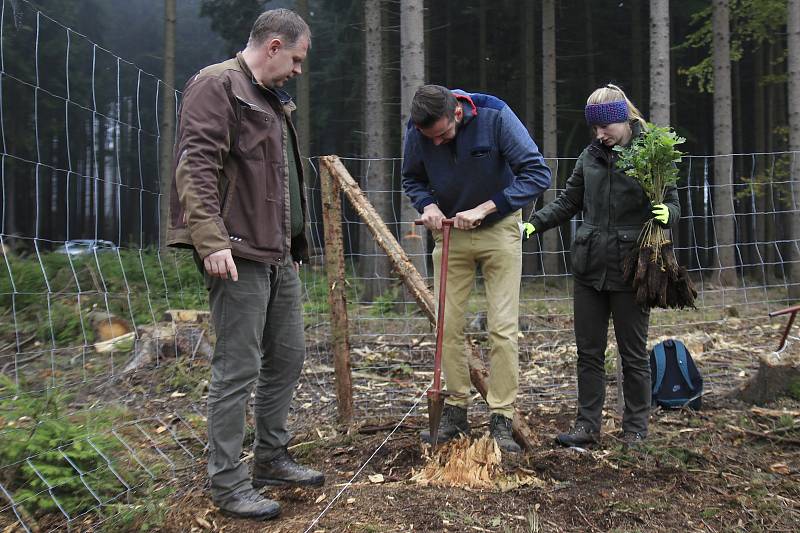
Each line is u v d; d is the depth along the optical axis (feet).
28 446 9.05
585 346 10.93
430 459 9.63
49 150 55.83
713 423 11.88
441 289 9.60
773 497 8.63
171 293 23.06
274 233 8.38
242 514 8.16
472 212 9.75
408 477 9.53
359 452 10.63
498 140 10.05
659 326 21.02
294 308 9.28
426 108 9.33
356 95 59.82
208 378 14.89
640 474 9.38
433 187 10.55
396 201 44.70
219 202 8.01
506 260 10.28
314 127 67.72
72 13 61.41
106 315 18.44
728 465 9.86
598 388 10.88
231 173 8.10
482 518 8.02
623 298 10.63
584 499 8.52
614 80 62.80
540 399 14.12
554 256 43.96
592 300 10.86
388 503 8.42
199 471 9.93
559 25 61.72
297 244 9.59
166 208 38.04
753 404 13.23
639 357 10.81
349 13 57.98
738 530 7.76
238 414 8.30
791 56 30.94
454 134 9.88
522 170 10.01
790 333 20.18
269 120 8.42
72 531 8.09
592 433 10.76
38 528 8.09
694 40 43.29
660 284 10.18
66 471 8.88
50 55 53.42
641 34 60.08
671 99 59.52
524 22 54.65
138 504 8.61
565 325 21.98
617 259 10.57
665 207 10.24
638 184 10.51
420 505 8.34
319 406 13.74
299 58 8.59
